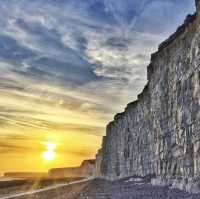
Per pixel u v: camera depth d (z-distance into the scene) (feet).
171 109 148.66
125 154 306.55
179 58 138.31
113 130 383.45
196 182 108.06
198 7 112.47
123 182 237.25
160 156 162.81
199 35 111.65
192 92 118.93
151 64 199.72
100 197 134.72
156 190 132.77
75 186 278.05
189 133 121.08
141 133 250.78
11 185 380.78
